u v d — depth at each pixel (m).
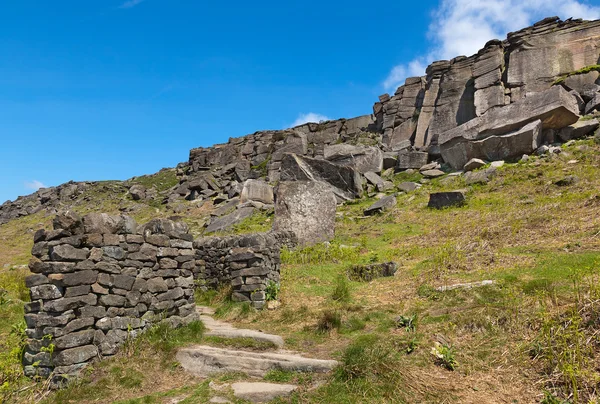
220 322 7.61
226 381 5.27
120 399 5.03
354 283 9.20
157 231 7.03
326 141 35.03
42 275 5.50
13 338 6.63
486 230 10.84
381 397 4.55
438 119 27.58
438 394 4.54
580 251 8.02
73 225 5.68
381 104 33.97
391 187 22.06
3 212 44.91
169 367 5.75
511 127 20.44
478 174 18.34
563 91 19.80
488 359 5.11
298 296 8.48
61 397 4.96
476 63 27.34
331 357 5.64
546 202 12.69
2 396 5.05
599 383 4.26
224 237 9.82
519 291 6.48
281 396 4.79
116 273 6.11
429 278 8.20
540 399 4.32
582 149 17.62
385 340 5.83
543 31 25.88
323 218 14.69
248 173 33.12
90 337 5.65
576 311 5.31
